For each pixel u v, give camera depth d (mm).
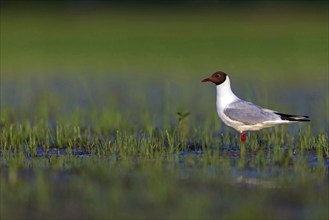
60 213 9477
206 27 42594
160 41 38844
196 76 28484
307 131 15180
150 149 14102
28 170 12078
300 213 9422
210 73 29406
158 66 31922
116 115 18094
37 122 17016
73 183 11016
